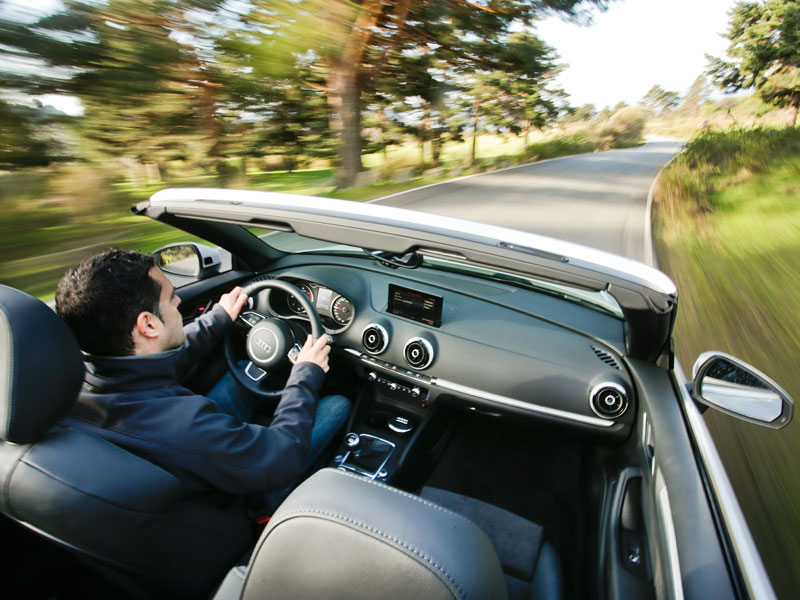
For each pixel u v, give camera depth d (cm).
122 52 902
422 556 70
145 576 112
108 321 114
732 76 2883
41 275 605
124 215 873
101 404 116
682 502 119
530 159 2731
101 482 100
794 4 2464
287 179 1617
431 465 263
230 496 137
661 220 891
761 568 96
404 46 1500
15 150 827
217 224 225
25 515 102
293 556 76
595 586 154
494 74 2281
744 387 147
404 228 144
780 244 795
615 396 195
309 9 974
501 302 237
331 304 249
